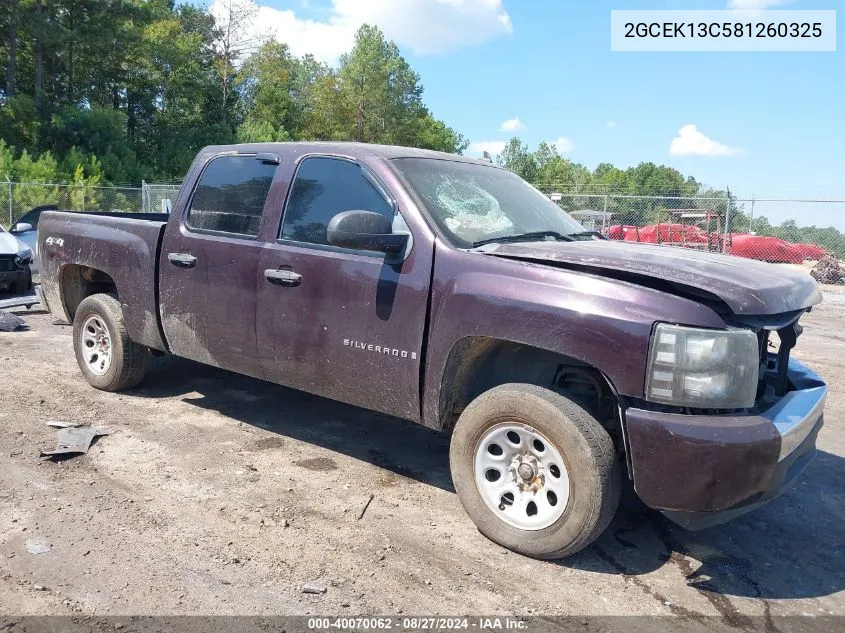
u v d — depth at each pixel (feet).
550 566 10.77
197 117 173.99
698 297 10.10
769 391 12.19
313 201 13.55
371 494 13.08
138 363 17.85
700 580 10.59
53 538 10.86
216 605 9.32
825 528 12.57
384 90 206.18
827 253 56.13
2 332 25.72
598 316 10.02
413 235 12.00
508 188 14.73
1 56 150.20
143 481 13.14
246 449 15.03
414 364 11.81
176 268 15.51
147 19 148.66
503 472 11.22
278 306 13.58
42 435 15.14
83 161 111.55
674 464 9.62
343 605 9.47
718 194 62.23
